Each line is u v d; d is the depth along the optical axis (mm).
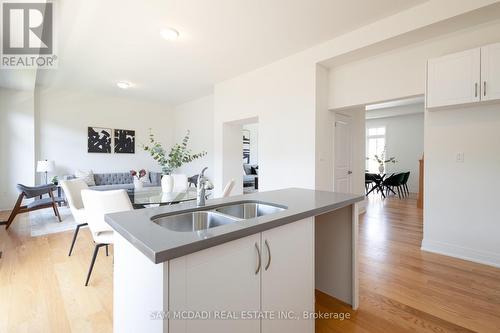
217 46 3678
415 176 8008
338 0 2641
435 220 2967
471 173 2727
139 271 1017
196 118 6996
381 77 3404
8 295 2039
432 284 2230
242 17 2941
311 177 3789
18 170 5391
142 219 1221
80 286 2182
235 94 5020
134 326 1074
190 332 913
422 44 3064
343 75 3785
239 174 5699
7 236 3512
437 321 1734
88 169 6375
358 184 5020
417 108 7453
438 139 2928
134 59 4141
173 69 4590
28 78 4500
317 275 2158
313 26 3146
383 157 8695
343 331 1643
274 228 1241
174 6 2729
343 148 4469
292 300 1354
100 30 3199
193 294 921
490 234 2627
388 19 2961
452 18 2562
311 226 1490
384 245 3205
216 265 989
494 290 2123
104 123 6602
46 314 1802
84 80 5254
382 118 8648
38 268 2523
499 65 2324
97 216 2131
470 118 2719
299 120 3926
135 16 2900
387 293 2092
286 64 4086
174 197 3119
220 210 1668
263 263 1190
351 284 1924
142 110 7223
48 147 5859
